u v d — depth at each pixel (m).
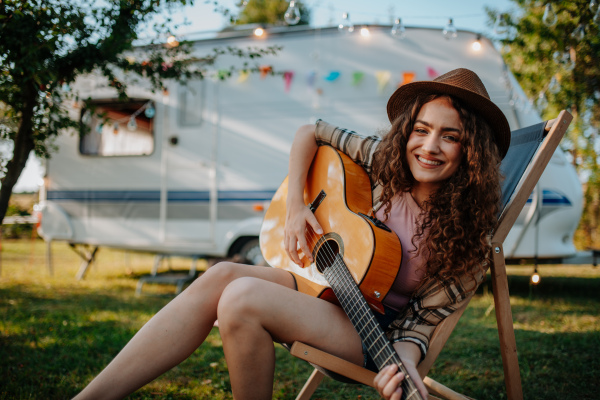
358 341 1.42
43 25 2.47
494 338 3.38
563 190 4.89
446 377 2.66
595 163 7.09
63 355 2.96
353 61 5.39
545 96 6.06
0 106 2.76
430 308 1.42
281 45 5.58
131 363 1.36
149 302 4.79
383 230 1.51
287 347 1.46
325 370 1.45
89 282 5.97
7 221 8.59
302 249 1.72
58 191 6.19
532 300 4.73
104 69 2.98
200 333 1.45
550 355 2.95
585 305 4.47
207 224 5.69
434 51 5.19
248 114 5.62
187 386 2.53
